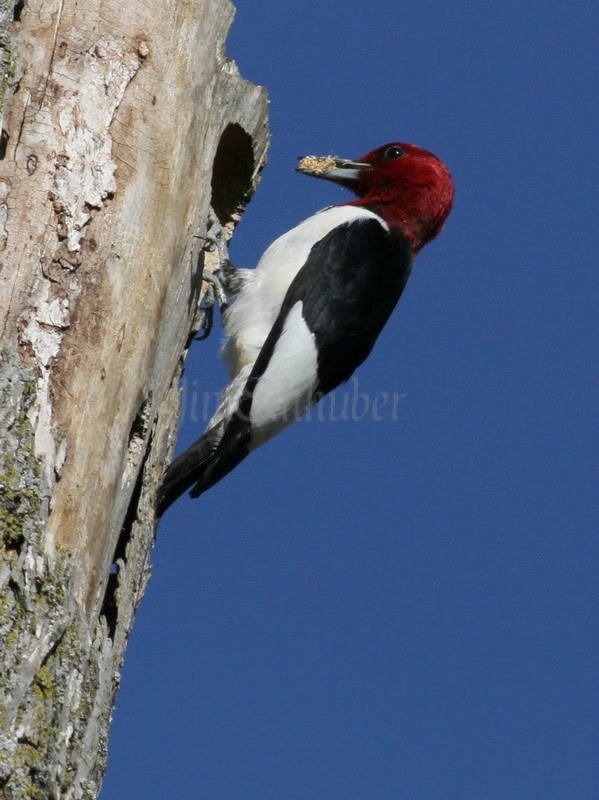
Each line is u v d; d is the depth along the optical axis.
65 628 7.02
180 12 9.35
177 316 9.49
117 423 8.19
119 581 8.70
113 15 8.89
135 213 8.59
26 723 6.60
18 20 8.45
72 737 7.02
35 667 6.73
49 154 8.23
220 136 10.95
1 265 7.84
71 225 8.16
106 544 7.97
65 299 7.98
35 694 6.77
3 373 7.38
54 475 7.51
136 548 8.98
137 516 9.09
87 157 8.42
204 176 9.80
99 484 7.92
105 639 7.84
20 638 6.75
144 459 9.21
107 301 8.23
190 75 9.38
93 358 8.02
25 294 7.85
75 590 7.40
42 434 7.53
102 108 8.63
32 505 7.07
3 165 8.06
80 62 8.62
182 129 9.20
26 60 8.38
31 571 6.94
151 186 8.79
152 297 8.67
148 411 8.77
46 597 6.99
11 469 7.07
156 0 9.16
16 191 8.04
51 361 7.79
